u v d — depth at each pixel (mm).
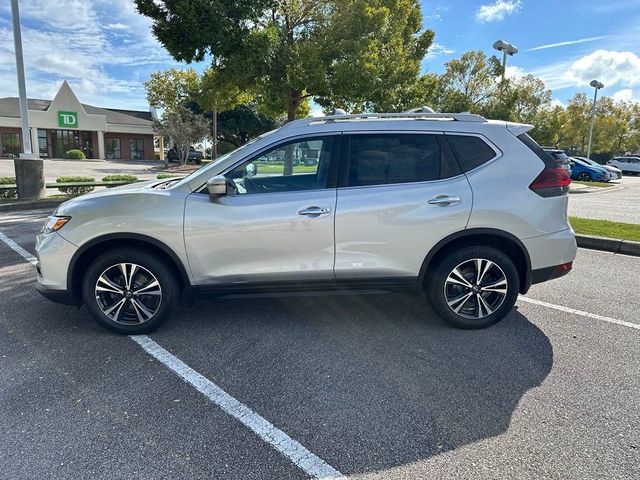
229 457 2352
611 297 4852
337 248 3701
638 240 7082
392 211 3682
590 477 2207
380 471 2258
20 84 11117
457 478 2203
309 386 3045
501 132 3896
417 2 14773
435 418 2688
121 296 3771
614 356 3477
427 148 3818
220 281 3736
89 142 43688
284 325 4062
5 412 2715
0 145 39344
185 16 9367
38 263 3762
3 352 3498
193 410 2762
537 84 30828
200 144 43844
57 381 3078
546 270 3910
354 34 11109
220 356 3463
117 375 3166
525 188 3793
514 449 2412
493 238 3869
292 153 3783
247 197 3684
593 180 25828
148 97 41344
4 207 10508
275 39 10688
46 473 2225
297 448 2424
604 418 2682
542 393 2955
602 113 55719
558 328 4016
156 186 4203
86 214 3639
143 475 2219
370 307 4516
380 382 3098
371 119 3908
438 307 3928
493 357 3461
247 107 44969
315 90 11406
